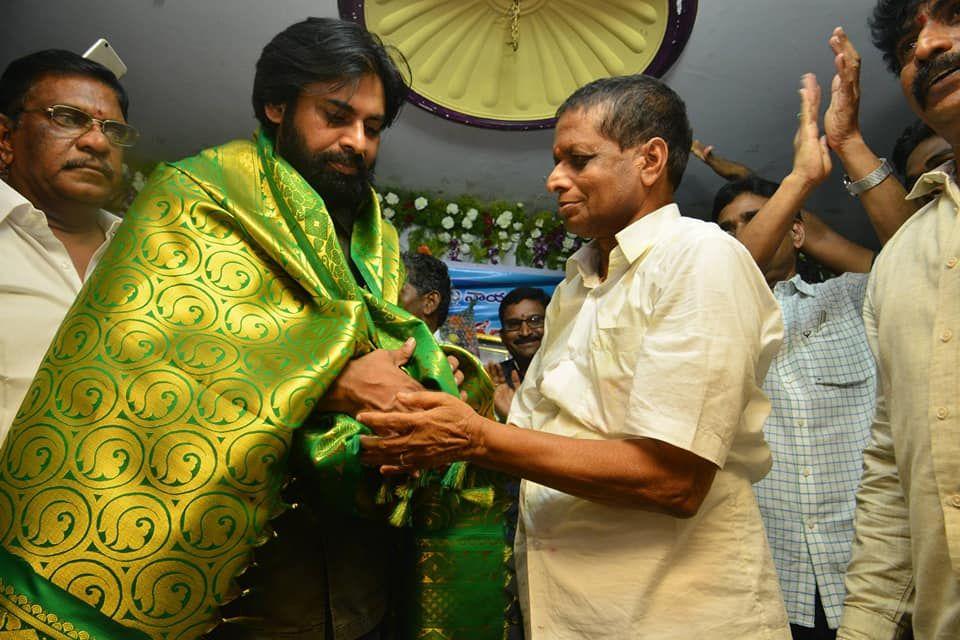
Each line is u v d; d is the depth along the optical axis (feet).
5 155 6.83
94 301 4.42
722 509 4.77
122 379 4.19
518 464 4.47
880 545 5.58
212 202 4.83
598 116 5.15
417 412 4.37
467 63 16.14
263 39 15.30
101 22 14.85
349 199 5.36
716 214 10.12
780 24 14.66
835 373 7.74
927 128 7.80
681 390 4.40
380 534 5.33
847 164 7.89
